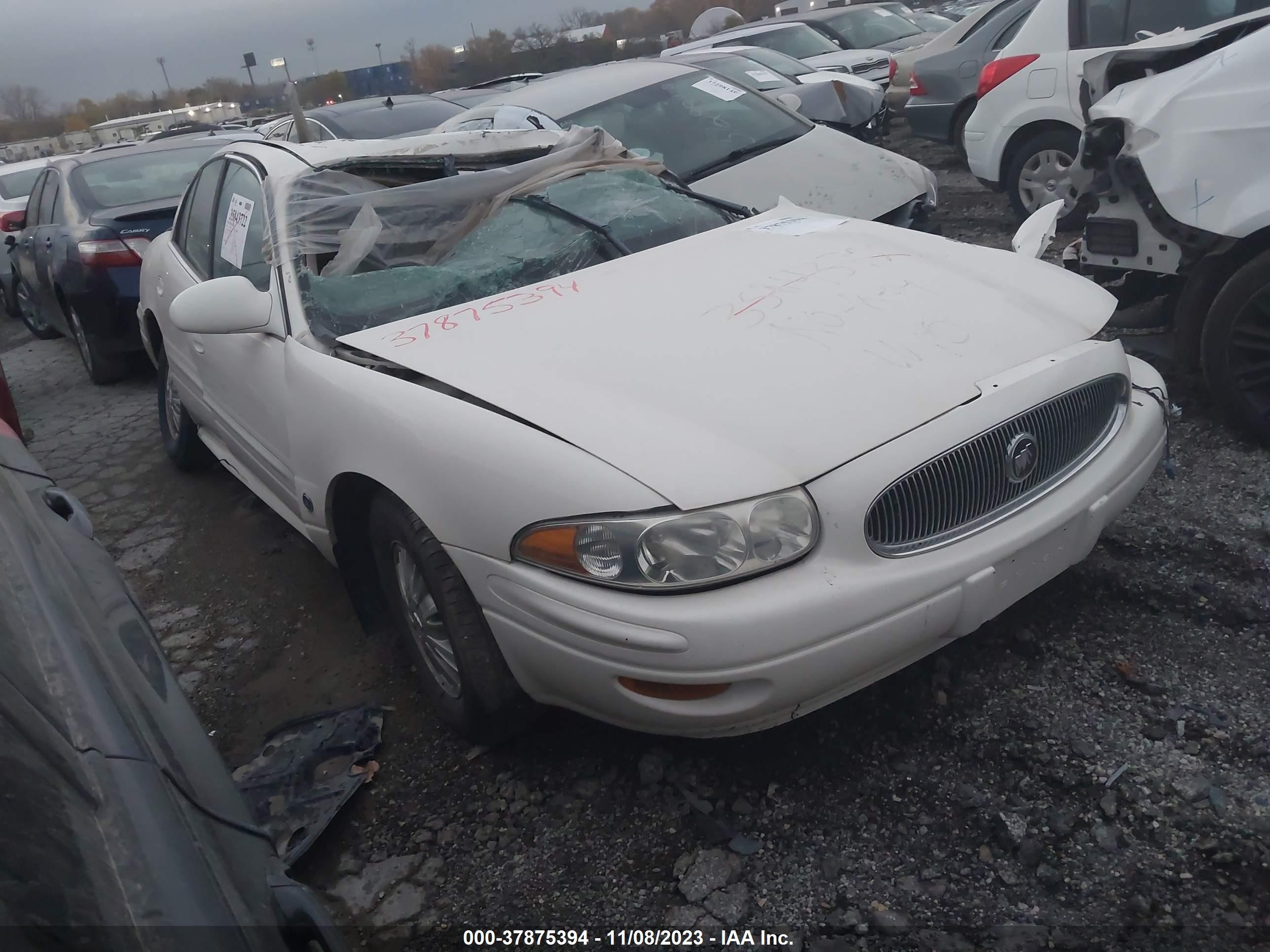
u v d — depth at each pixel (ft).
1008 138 22.65
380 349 9.00
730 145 18.86
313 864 7.95
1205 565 9.70
